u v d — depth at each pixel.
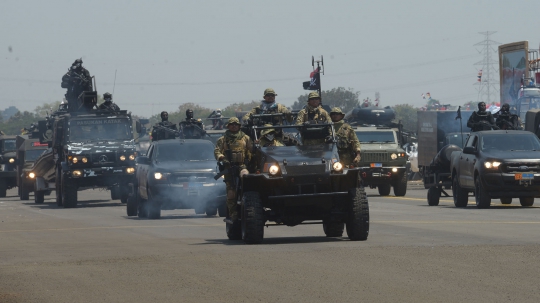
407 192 61.78
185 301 14.30
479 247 20.91
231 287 15.55
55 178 55.00
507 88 90.19
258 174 22.97
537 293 14.31
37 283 16.78
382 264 18.06
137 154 49.97
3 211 46.16
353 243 22.56
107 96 52.25
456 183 41.16
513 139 39.53
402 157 55.16
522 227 27.06
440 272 16.78
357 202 22.98
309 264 18.33
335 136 24.42
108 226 32.34
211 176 36.59
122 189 51.25
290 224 23.97
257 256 19.97
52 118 55.75
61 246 24.36
